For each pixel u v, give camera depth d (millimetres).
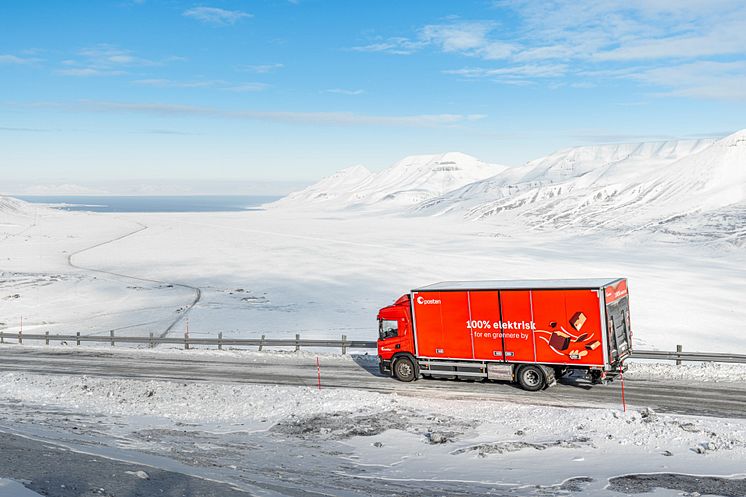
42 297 68125
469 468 15336
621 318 23766
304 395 23297
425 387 24891
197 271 92438
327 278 83500
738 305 61562
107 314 57344
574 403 21828
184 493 11070
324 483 13703
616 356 22672
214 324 51281
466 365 24656
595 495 12922
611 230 176375
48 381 26594
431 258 109000
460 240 162500
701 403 21297
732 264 102875
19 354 35531
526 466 15367
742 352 41062
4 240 154000
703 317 54906
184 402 23219
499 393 23531
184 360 32438
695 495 12672
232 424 20672
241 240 152375
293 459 16312
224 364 31047
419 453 16922
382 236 178500
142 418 21375
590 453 16250
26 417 20609
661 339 45219
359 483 13906
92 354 34875
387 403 22234
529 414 20328
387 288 74188
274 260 106625
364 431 19203
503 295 23656
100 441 16844
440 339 25016
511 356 23734
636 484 13625
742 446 16125
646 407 20891
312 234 185500
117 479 11664
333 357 32156
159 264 102125
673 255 120875
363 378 27000
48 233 179500
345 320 53000
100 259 110500
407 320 25859
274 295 69125
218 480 12391
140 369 30234
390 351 26172
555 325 22844
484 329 24156
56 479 11234
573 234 177750
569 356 22688
